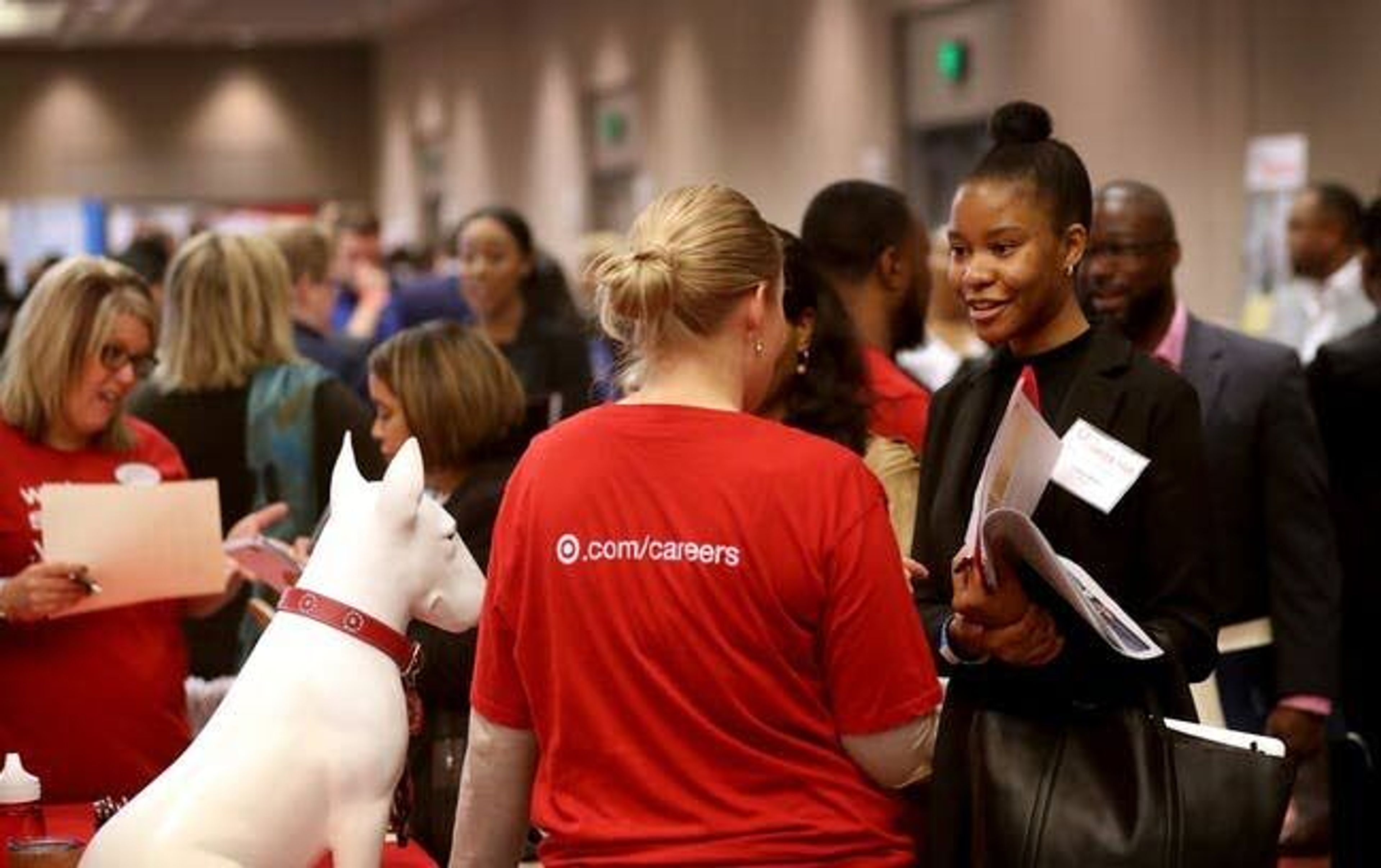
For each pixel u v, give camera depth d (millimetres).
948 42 15406
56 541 4520
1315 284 9633
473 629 4633
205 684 5328
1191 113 12180
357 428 5941
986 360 4008
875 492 3244
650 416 3271
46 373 4727
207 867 3326
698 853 3176
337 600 3533
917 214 5188
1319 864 6164
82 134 31969
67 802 4703
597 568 3240
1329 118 10977
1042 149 3740
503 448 4988
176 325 5961
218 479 5953
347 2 26672
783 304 3664
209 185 32062
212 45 31906
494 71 26172
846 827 3223
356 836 3484
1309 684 5430
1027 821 3285
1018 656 3387
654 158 21203
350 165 32281
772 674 3209
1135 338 5516
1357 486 5887
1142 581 3682
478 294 8578
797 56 17781
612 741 3232
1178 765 3291
